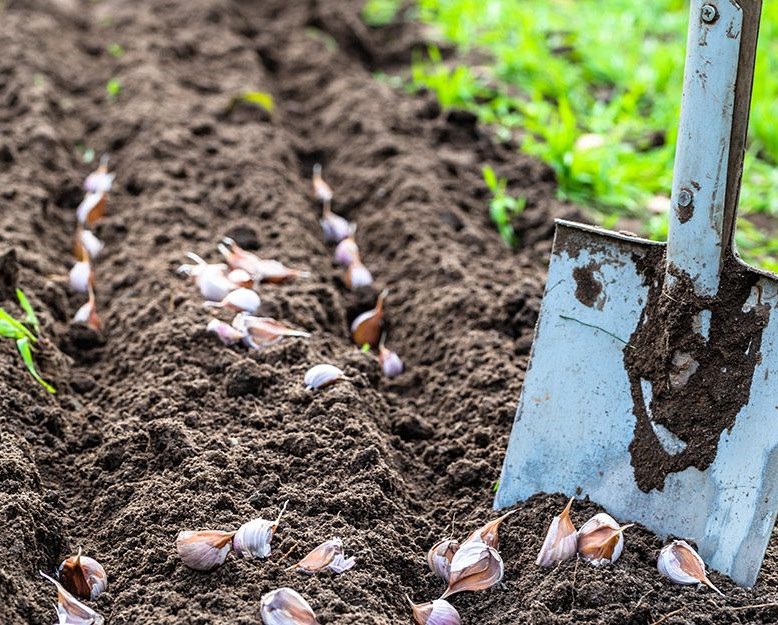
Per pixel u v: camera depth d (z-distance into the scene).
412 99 2.44
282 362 1.79
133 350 1.84
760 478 1.58
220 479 1.65
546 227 2.11
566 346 1.65
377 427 1.75
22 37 2.45
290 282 1.95
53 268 2.00
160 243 2.03
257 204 2.10
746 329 1.59
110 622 1.55
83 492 1.69
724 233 1.58
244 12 2.87
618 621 1.54
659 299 1.62
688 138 1.57
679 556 1.58
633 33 2.88
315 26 2.76
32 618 1.54
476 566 1.59
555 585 1.57
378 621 1.54
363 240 2.11
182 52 2.52
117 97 2.35
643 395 1.63
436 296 1.95
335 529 1.61
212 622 1.52
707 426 1.60
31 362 1.75
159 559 1.59
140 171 2.16
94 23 2.70
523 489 1.67
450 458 1.75
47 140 2.18
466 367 1.84
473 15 2.87
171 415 1.73
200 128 2.24
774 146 2.35
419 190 2.12
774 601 1.56
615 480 1.64
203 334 1.82
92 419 1.77
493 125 2.35
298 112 2.44
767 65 2.56
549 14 2.91
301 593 1.55
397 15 2.92
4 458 1.65
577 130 2.36
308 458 1.69
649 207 2.21
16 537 1.58
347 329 1.96
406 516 1.67
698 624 1.54
